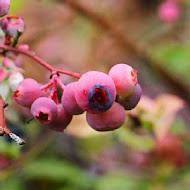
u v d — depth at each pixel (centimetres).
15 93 29
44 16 51
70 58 52
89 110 27
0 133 27
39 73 42
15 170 44
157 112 42
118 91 28
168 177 47
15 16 31
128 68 28
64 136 52
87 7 50
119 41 52
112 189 46
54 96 29
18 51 31
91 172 49
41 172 46
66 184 49
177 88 51
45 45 52
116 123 28
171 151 47
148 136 42
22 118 38
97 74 27
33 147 44
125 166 49
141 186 46
